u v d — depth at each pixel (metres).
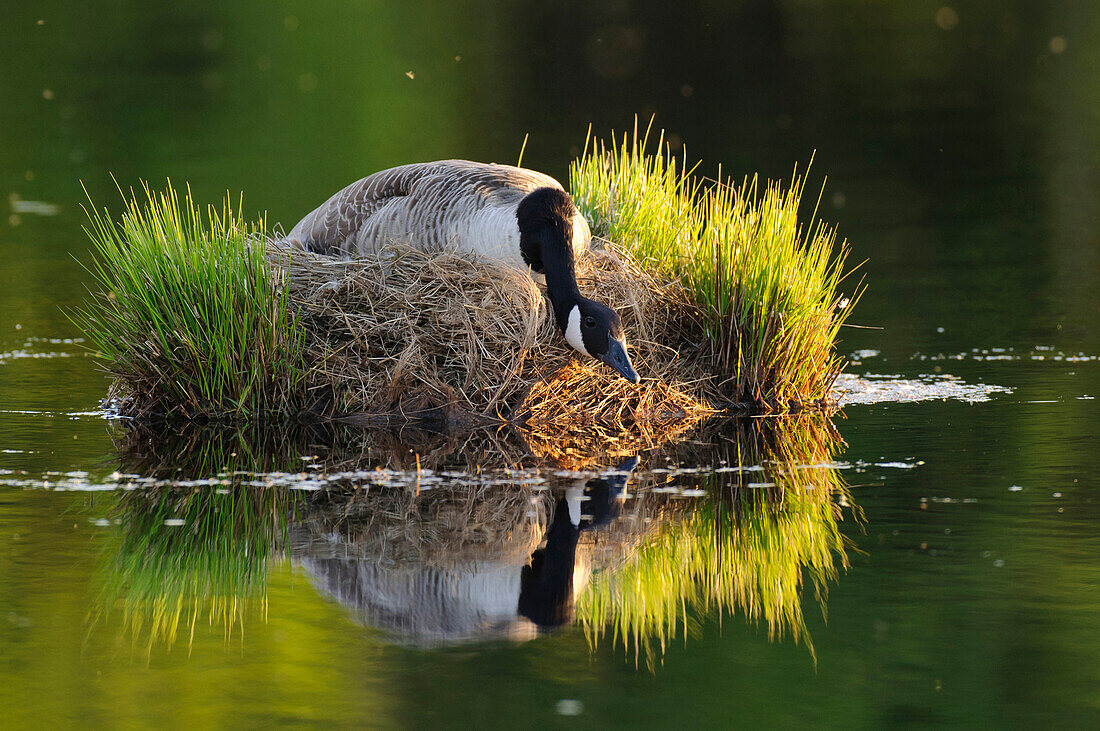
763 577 9.05
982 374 14.54
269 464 11.71
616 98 33.41
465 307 13.45
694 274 14.46
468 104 33.22
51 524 10.02
